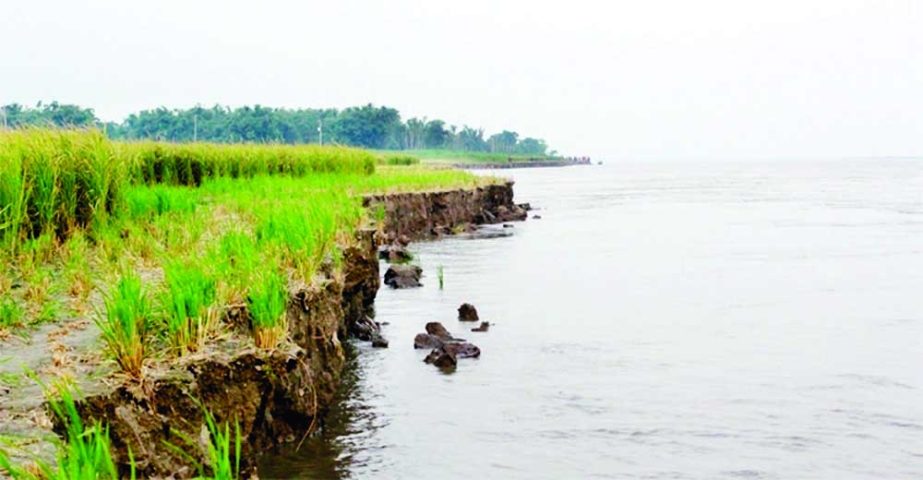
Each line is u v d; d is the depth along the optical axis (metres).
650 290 23.38
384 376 13.98
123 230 15.43
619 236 39.47
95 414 7.11
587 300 21.66
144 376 7.73
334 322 13.18
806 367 14.82
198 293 9.20
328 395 12.09
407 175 47.22
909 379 14.01
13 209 13.09
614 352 15.88
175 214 18.11
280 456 9.71
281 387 9.55
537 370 14.48
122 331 7.90
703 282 24.86
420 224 39.22
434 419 11.80
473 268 27.92
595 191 92.44
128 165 20.98
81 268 11.94
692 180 136.75
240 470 8.64
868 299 21.78
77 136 15.94
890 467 10.22
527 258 30.72
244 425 8.73
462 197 44.59
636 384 13.70
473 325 18.30
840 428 11.60
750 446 10.90
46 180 14.26
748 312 20.00
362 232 18.75
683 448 10.84
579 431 11.41
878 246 34.62
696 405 12.59
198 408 7.99
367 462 10.11
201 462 7.78
